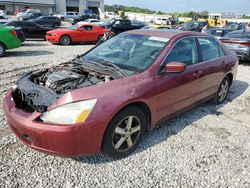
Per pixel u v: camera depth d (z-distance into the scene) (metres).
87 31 16.02
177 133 4.02
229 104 5.46
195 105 4.48
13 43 10.45
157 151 3.51
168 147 3.62
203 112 4.93
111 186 2.83
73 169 3.06
